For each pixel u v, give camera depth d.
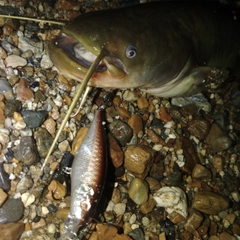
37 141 0.34
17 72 0.36
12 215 0.32
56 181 0.34
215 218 0.40
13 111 0.34
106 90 0.38
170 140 0.40
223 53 0.41
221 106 0.46
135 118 0.39
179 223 0.38
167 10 0.35
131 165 0.36
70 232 0.31
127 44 0.31
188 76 0.38
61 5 0.41
